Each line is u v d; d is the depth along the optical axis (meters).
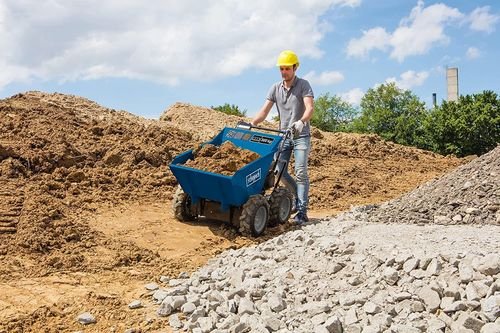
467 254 5.24
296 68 9.00
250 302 5.35
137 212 9.47
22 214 8.13
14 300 5.80
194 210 9.02
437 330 4.53
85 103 17.12
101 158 11.98
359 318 4.87
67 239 7.69
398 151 20.38
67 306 5.72
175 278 6.73
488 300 4.55
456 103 35.22
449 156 22.41
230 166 8.33
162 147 13.19
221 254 7.45
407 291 5.05
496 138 33.12
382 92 40.97
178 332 5.20
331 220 8.91
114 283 6.47
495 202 8.42
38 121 12.84
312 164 16.08
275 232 8.89
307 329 4.83
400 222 8.53
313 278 5.65
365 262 5.64
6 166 9.90
